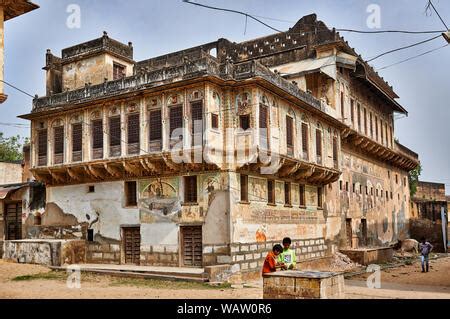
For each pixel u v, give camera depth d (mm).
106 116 23547
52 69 28125
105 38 26094
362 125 34125
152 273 19750
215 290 16125
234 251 20266
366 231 35031
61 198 26125
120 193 23766
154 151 21750
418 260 33938
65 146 24875
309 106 24891
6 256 24328
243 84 21094
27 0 12883
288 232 24531
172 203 21969
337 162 29125
